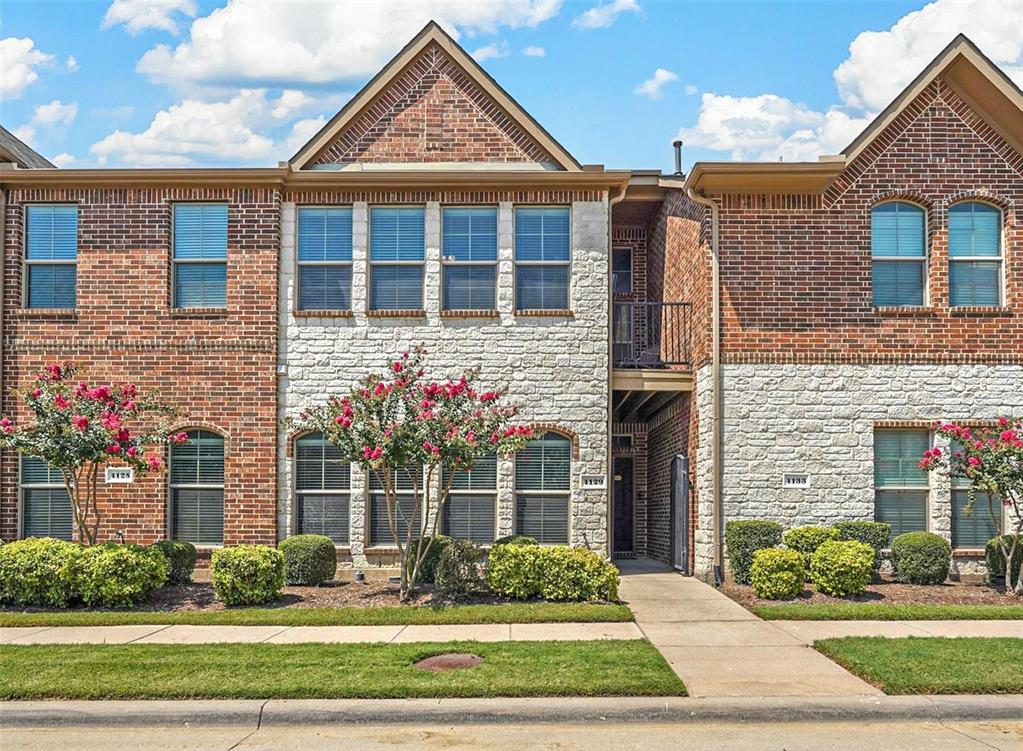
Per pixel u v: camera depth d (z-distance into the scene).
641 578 15.93
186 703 8.16
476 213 16.34
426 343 16.06
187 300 16.19
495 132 16.69
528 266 16.30
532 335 16.09
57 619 11.76
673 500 17.72
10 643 10.42
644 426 20.70
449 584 13.26
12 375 15.98
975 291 15.92
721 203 15.73
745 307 15.60
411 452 12.80
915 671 8.88
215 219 16.25
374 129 16.67
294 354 16.05
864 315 15.63
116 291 16.03
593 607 12.45
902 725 7.97
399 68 16.61
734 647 10.31
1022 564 13.61
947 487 15.48
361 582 15.02
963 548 15.42
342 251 16.28
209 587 14.06
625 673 8.84
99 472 15.85
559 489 15.98
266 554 13.02
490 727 7.95
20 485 15.87
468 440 12.70
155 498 15.73
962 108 15.93
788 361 15.55
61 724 7.99
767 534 14.81
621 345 20.28
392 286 16.27
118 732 7.84
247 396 15.88
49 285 16.23
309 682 8.54
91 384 15.83
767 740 7.51
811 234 15.70
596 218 16.23
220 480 15.91
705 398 15.80
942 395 15.58
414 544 14.32
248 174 15.90
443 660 9.59
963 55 15.45
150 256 16.08
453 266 16.27
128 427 15.86
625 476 20.73
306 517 15.91
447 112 16.72
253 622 11.67
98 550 12.83
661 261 19.47
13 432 13.09
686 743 7.43
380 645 10.14
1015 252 15.76
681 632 11.15
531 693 8.33
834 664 9.50
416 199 16.25
